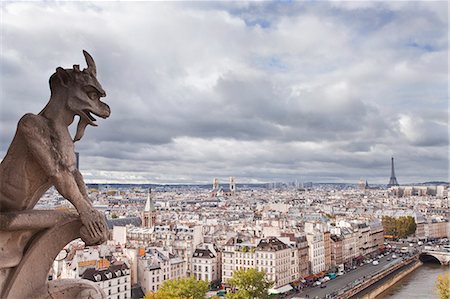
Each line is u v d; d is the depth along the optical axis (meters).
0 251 15.35
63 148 15.98
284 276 197.00
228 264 195.62
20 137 15.77
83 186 16.62
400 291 190.50
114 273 140.38
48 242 15.99
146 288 155.62
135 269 155.00
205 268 192.62
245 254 192.88
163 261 167.88
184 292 120.19
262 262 191.12
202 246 199.12
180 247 194.62
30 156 15.84
